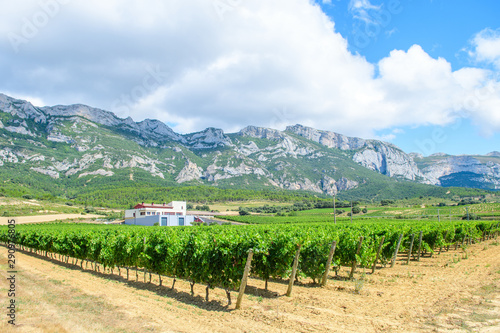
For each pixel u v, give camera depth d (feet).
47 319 25.96
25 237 103.55
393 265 58.44
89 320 26.25
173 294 38.81
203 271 37.01
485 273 46.26
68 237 72.33
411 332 24.02
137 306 31.48
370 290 38.47
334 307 31.14
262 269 40.11
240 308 31.42
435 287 38.60
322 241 44.68
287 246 39.32
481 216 210.38
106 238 60.80
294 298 35.22
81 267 67.72
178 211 252.62
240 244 35.83
